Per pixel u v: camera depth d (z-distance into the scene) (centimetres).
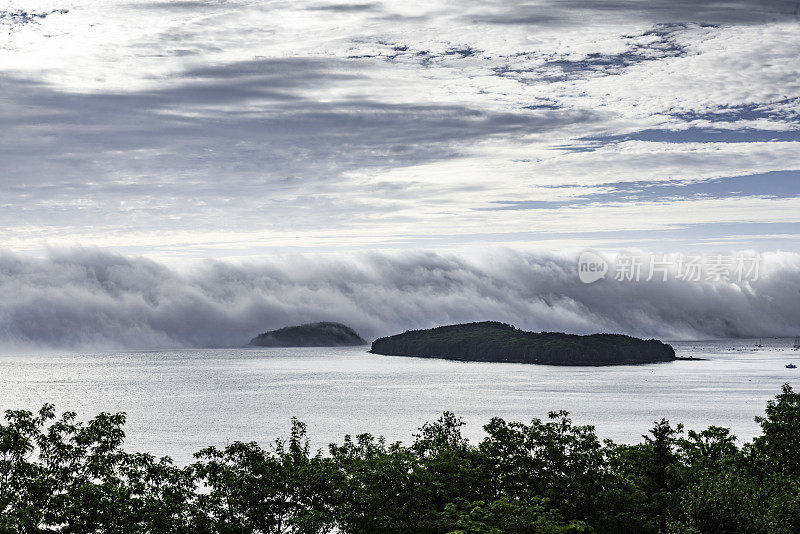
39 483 4678
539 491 6594
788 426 7375
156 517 4919
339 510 5716
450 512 5709
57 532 4575
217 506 5512
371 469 6312
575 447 6962
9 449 4747
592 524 6378
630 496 6569
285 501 5797
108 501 4734
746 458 7375
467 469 6525
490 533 5122
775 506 5328
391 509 6003
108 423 5266
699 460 7369
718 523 5391
